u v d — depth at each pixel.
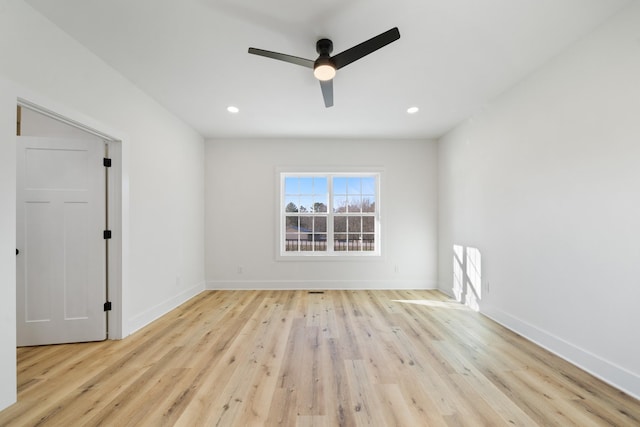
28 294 2.42
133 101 2.78
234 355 2.26
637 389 1.71
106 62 2.41
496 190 3.06
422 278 4.58
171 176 3.50
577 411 1.59
